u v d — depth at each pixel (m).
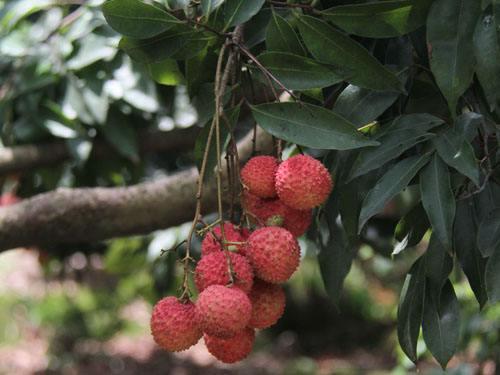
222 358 0.71
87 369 3.15
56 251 1.52
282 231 0.68
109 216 0.95
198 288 0.69
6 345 3.26
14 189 1.30
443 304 0.71
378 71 0.70
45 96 1.16
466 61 0.67
